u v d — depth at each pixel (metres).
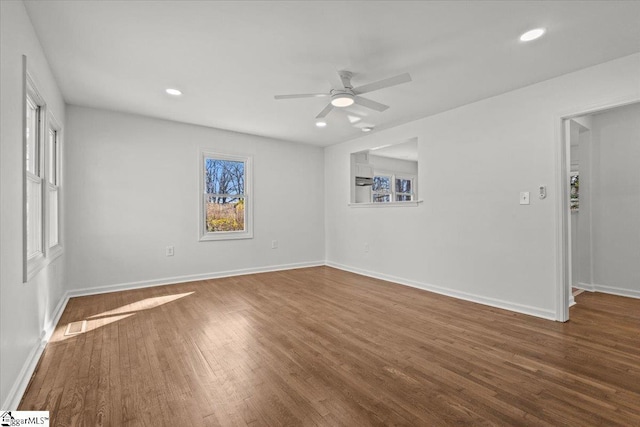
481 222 3.64
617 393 1.83
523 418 1.62
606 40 2.39
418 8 2.03
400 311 3.36
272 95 3.53
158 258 4.52
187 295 3.99
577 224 4.33
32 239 2.51
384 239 4.98
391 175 7.99
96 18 2.13
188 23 2.19
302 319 3.12
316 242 6.23
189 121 4.58
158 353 2.37
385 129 4.94
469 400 1.77
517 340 2.58
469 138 3.76
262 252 5.54
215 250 5.04
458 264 3.88
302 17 2.13
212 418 1.62
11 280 1.74
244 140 5.30
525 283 3.26
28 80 2.19
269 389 1.89
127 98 3.66
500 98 3.47
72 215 3.90
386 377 2.02
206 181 5.02
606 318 3.11
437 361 2.23
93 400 1.77
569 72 2.94
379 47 2.51
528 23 2.19
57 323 2.98
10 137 1.74
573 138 4.47
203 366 2.17
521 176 3.29
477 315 3.22
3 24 1.64
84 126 3.98
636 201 3.87
